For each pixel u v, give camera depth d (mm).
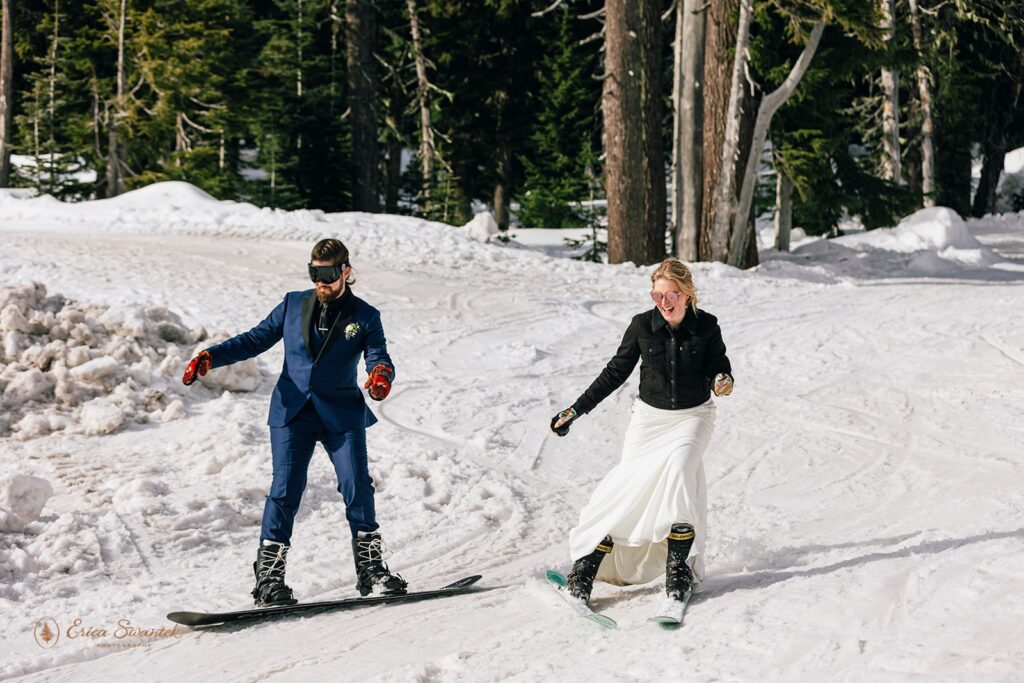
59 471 7754
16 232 20500
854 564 5012
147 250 18453
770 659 3635
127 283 15273
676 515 4473
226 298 14773
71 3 36531
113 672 4426
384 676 3998
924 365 12586
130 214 23172
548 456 8906
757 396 11297
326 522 6773
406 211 40062
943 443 9250
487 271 19266
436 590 5352
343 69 39656
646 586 5133
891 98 32438
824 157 24797
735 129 22109
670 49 34625
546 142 37562
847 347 13602
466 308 15625
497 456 8773
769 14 23031
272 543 5051
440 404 10500
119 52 33906
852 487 7805
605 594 5109
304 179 36312
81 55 35531
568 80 37062
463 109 38906
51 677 4414
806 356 13148
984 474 7973
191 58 34031
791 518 6844
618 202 22781
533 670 3881
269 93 36188
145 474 7707
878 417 10375
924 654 3443
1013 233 36000
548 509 7281
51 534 6109
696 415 4676
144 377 10070
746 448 9234
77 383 9805
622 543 4645
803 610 4199
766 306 17094
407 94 37906
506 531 6730
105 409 9148
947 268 24906
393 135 37875
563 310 15875
